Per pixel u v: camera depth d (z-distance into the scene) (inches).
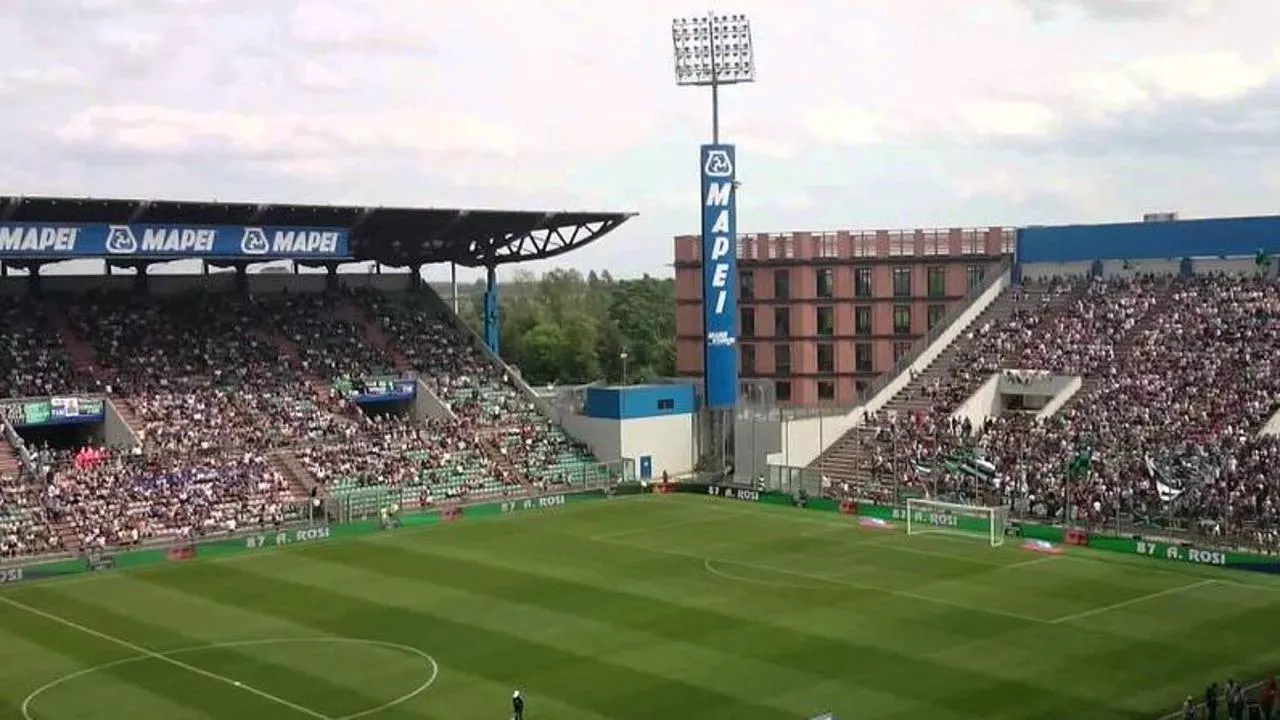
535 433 4224.9
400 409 4338.1
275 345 4220.0
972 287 4881.9
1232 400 3464.6
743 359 5246.1
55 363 3784.5
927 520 3312.0
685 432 4338.1
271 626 2324.1
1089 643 2138.3
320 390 4052.7
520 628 2287.2
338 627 2310.5
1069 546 2982.3
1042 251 4603.8
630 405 4175.7
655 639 2201.0
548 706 1854.1
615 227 4409.5
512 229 4421.8
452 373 4429.1
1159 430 3398.1
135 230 3518.7
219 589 2645.2
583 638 2214.6
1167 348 3865.7
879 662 2043.6
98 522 3105.3
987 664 2025.1
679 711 1822.1
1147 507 3048.7
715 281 4084.6
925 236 4960.6
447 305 4810.5
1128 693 1875.0
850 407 4165.8
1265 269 4156.0
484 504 3587.6
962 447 3609.7
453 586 2637.8
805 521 3385.8
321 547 3100.4
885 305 5024.6
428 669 2041.1
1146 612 2343.8
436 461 3858.3
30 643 2235.5
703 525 3346.5
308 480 3587.6
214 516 3243.1
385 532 3299.7
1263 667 1999.3
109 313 4116.6
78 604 2532.0
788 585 2605.8
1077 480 3233.3
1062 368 3939.5
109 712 1847.9
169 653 2151.8
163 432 3614.7
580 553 2982.3
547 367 7721.5
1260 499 2925.7
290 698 1902.1
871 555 2908.5
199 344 4097.0
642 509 3629.4
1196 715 1686.8
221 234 3668.8
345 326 4446.4
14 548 2920.8
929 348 4296.3
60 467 3321.9
